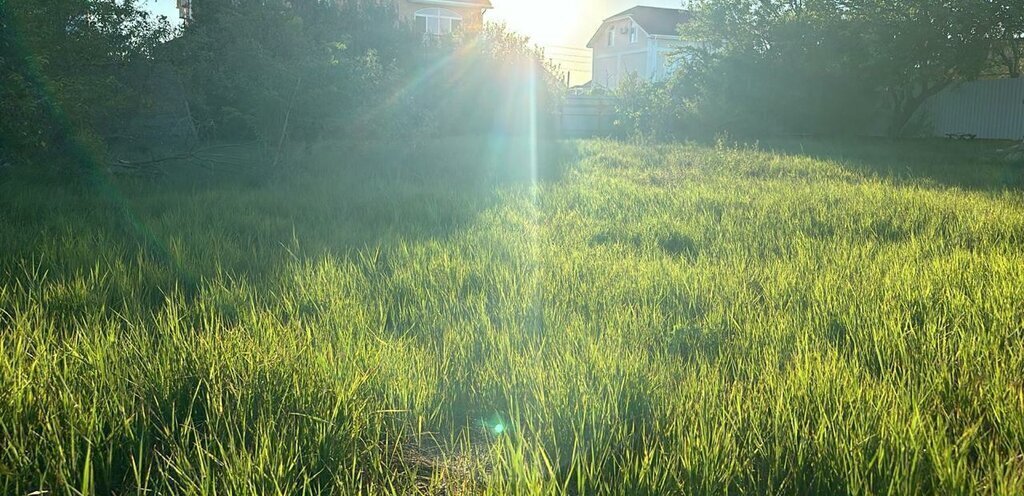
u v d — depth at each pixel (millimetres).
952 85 29688
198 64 13953
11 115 9172
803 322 4262
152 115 14695
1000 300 4465
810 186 11461
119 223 7523
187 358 3361
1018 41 29906
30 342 3555
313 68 13031
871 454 2598
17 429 2729
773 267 5699
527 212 8875
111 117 12945
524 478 2426
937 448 2541
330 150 16125
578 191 10805
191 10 17672
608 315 4434
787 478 2506
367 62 14383
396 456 2852
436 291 5031
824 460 2555
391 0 32250
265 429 2691
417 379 3334
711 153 17703
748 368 3535
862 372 3469
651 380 3320
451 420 3145
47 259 5539
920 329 4043
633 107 29047
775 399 3051
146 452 2688
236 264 5738
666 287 5148
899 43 26719
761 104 29266
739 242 6883
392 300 4770
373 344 3852
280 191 10641
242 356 3381
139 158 13500
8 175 10703
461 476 2688
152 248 6219
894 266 5605
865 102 29500
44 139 9727
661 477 2482
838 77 28641
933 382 3252
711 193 10469
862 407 2898
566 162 16062
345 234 7090
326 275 5305
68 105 9938
